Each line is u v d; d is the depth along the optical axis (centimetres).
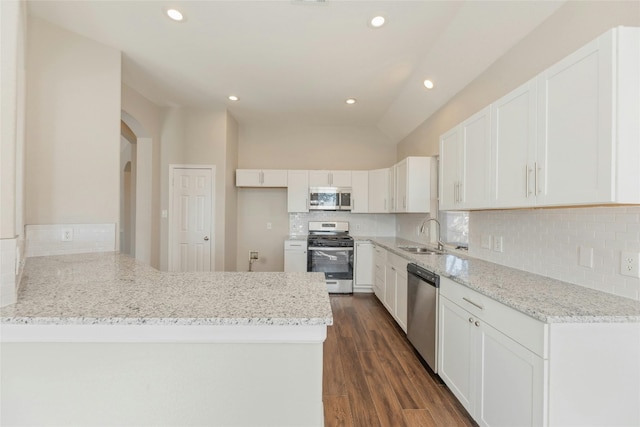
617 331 119
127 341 103
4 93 105
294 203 476
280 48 264
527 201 153
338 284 446
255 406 106
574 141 126
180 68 302
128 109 349
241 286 135
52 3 205
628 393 120
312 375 106
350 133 516
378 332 307
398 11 214
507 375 140
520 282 171
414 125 412
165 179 416
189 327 103
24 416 102
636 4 132
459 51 247
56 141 224
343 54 273
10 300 107
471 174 208
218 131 423
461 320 182
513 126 164
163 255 415
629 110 109
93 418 103
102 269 168
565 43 168
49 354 102
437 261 246
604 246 148
